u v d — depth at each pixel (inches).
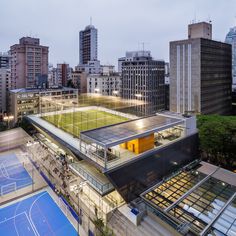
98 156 1300.4
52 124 2000.5
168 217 1099.9
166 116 1811.0
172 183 1414.9
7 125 4018.2
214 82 4311.0
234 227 1025.5
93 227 1175.6
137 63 5196.9
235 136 1868.8
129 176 1246.9
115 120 2100.1
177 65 4229.8
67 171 1683.1
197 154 1834.4
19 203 1422.2
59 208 1366.9
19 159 2103.8
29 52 5920.3
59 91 4261.8
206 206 1175.6
